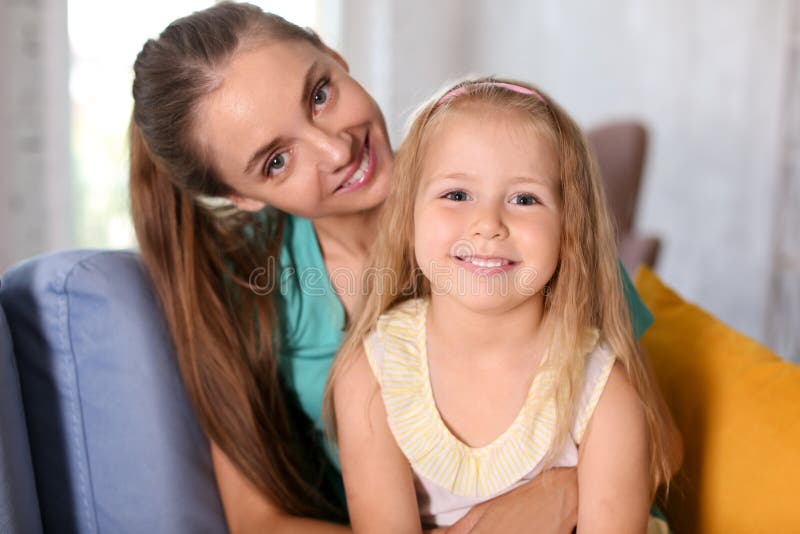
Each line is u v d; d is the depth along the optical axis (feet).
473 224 2.54
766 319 8.75
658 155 9.97
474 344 2.75
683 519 3.20
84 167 7.86
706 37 9.50
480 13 10.30
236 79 2.90
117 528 3.01
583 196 2.77
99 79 7.79
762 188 9.29
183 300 3.20
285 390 3.57
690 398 3.37
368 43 9.76
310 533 3.03
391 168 3.26
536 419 2.73
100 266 3.05
